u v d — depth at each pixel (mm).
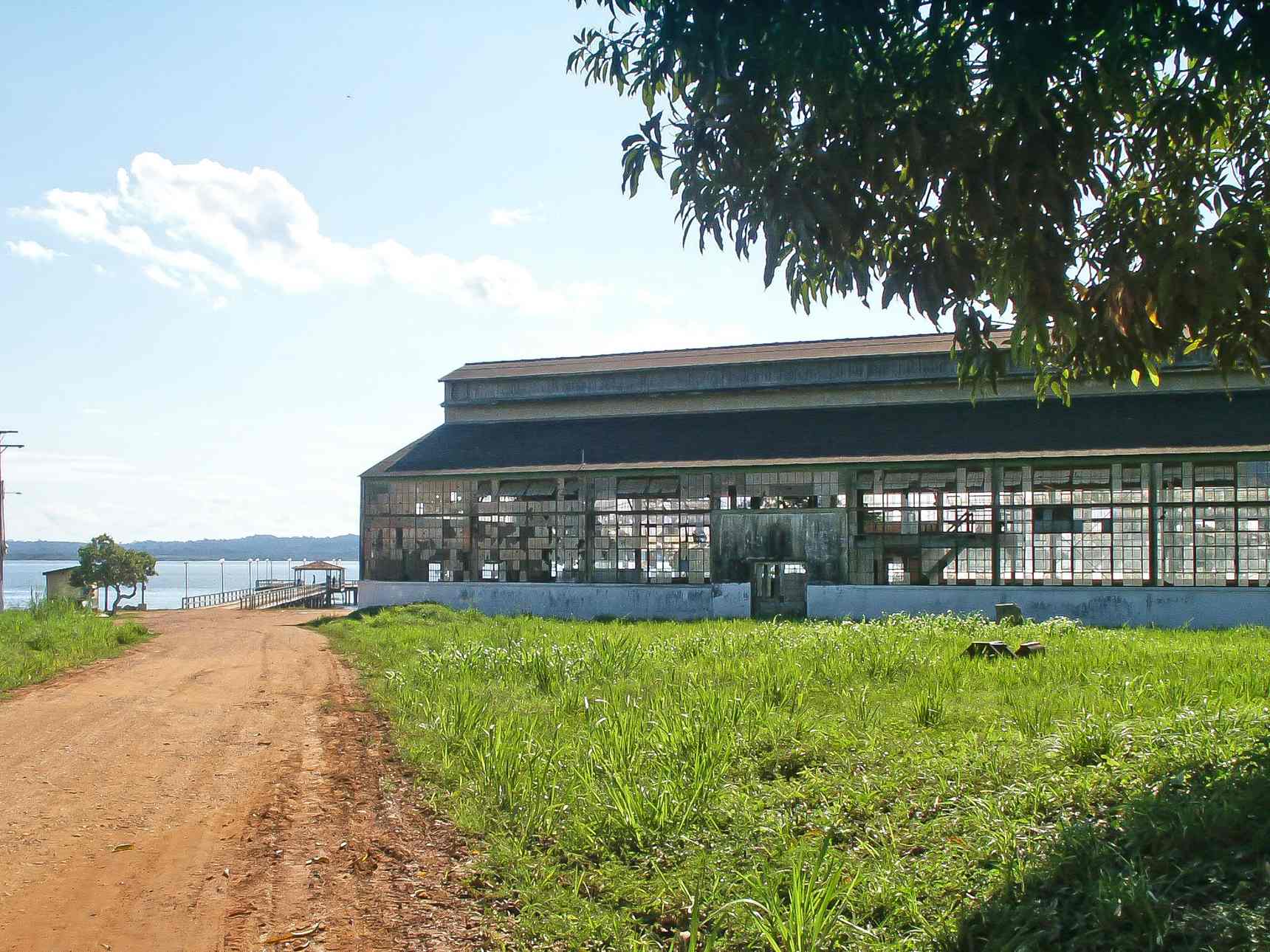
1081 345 8039
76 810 8492
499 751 9516
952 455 32656
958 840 6574
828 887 5645
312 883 6711
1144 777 7164
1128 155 8188
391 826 7980
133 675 18219
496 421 45469
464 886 6605
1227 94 7441
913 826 7102
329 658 21422
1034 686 13125
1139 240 7281
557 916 6027
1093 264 8383
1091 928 5086
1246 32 6398
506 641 21125
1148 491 30906
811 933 5363
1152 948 4758
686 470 35844
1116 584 31203
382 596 39750
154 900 6395
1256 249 6684
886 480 34062
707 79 7152
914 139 6594
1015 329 7613
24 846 7504
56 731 12195
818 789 8117
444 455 41625
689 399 42500
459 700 12219
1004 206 6527
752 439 37906
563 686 14305
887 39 7000
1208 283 6676
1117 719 9938
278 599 67250
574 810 7949
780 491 35312
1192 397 34406
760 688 12820
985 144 6559
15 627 25516
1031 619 31406
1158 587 30156
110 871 6957
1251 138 8242
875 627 22141
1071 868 5766
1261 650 17031
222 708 14031
